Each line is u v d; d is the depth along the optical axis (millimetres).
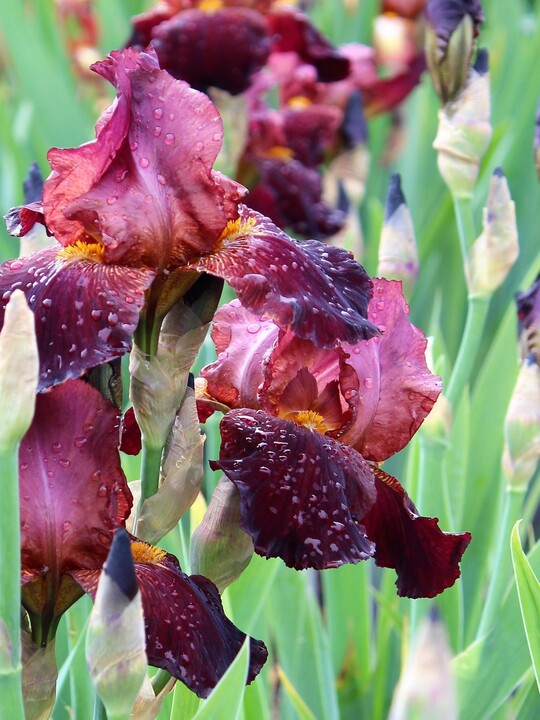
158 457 858
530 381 1033
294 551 824
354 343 838
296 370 874
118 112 835
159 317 851
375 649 1141
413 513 883
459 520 1123
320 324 833
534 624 897
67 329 813
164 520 858
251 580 974
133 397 854
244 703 972
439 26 1106
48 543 821
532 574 892
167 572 828
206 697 802
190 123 844
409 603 1112
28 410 773
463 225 1113
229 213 864
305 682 1056
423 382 896
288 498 832
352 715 1089
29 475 817
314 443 852
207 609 826
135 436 934
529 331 1035
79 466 820
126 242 835
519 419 1024
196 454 860
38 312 819
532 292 1039
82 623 971
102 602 786
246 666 816
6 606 786
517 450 1027
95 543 824
